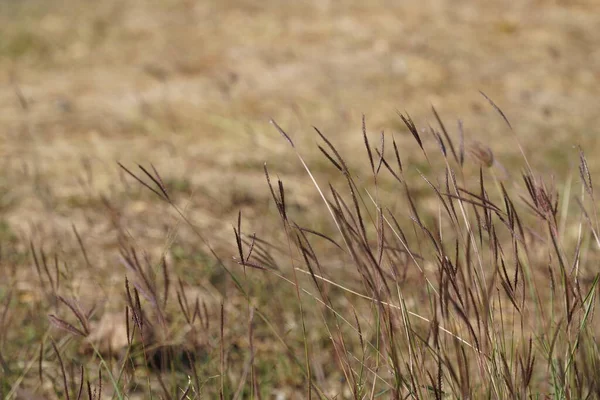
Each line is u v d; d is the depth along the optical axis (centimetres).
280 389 1069
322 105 2580
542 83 2931
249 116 2464
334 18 3662
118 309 1205
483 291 671
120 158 2067
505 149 2233
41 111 2503
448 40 3341
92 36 3472
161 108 2527
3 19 3716
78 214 1641
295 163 2092
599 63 3173
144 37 3497
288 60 3123
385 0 3922
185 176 1936
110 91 2761
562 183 1875
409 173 2011
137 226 1595
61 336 1110
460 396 765
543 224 788
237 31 3559
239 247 670
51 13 3894
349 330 1145
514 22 3550
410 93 2759
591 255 1398
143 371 1052
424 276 721
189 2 4075
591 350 730
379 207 696
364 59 3116
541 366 984
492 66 3083
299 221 1670
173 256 1438
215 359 1042
